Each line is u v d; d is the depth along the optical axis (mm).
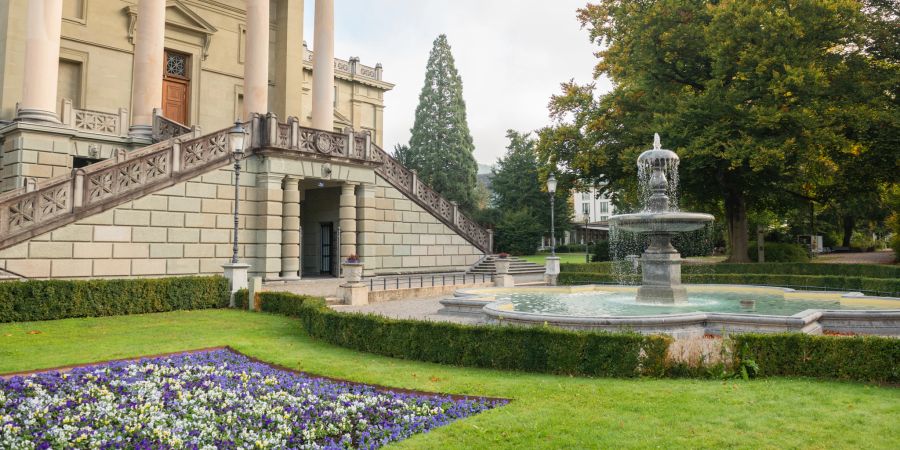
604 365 8273
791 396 6887
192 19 29703
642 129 27469
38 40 20656
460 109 62438
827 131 23672
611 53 31094
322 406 6750
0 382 7125
